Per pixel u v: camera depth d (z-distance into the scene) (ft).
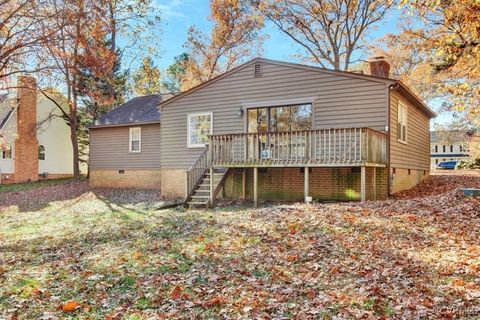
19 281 19.04
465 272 17.19
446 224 25.96
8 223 43.75
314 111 47.24
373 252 20.99
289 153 43.16
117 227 34.32
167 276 18.62
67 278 19.29
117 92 102.27
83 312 14.99
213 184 49.14
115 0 73.87
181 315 14.19
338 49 98.89
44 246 28.32
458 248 21.03
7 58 46.55
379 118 43.88
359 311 13.67
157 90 113.19
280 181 49.65
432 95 89.71
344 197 45.29
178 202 52.11
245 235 25.84
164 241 26.20
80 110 99.91
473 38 29.55
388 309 13.78
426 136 70.08
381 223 26.94
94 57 60.34
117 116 74.74
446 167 130.52
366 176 43.98
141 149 69.67
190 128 57.52
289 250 22.08
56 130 100.12
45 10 45.27
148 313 14.53
